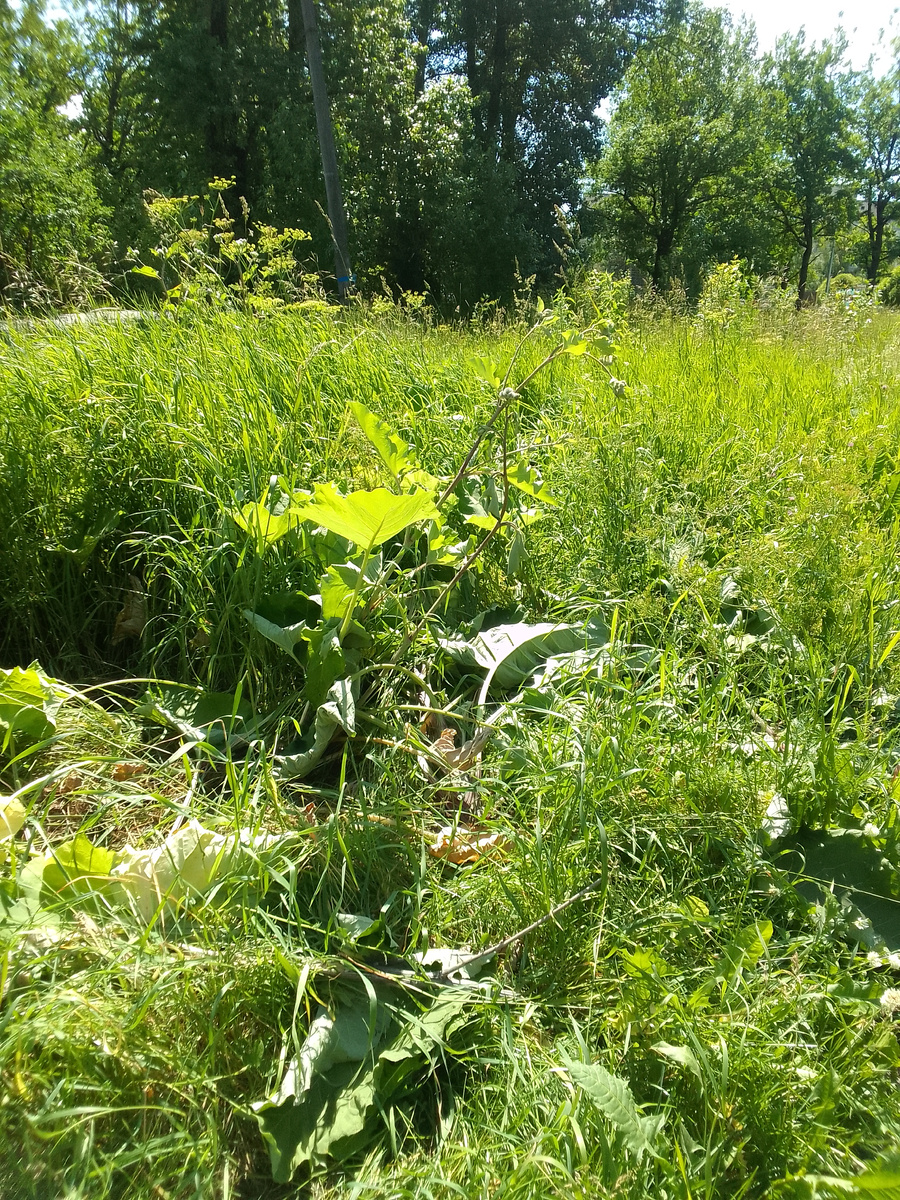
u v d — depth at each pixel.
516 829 2.03
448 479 2.96
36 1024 1.34
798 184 48.09
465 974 1.72
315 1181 1.40
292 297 5.90
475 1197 1.30
